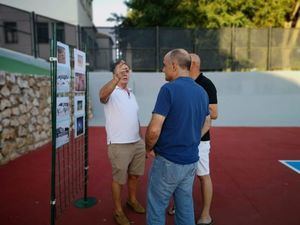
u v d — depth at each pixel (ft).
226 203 15.08
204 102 9.53
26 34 41.22
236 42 52.42
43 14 55.06
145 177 18.78
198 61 11.86
